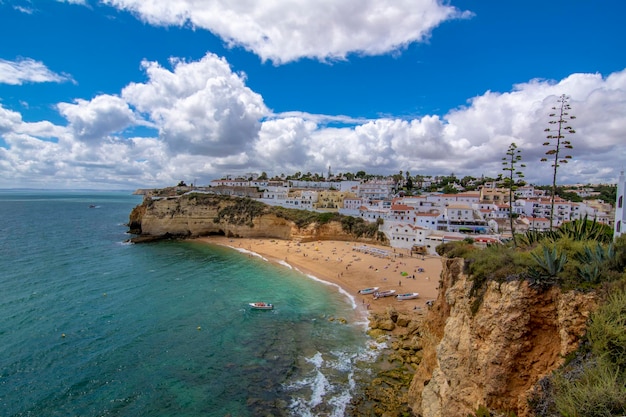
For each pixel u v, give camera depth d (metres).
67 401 27.89
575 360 15.38
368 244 96.12
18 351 34.75
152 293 54.06
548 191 147.38
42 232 113.94
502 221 90.50
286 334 40.81
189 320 44.03
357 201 123.69
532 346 17.36
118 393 29.09
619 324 14.33
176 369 32.88
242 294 55.41
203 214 116.69
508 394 17.44
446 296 24.84
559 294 16.88
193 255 85.94
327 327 43.00
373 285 60.78
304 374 32.34
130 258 79.56
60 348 35.75
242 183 179.88
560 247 20.94
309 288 60.00
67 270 65.69
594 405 12.32
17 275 60.78
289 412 27.19
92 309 46.28
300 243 99.81
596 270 16.70
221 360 34.69
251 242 104.44
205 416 26.72
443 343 22.94
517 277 18.42
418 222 96.31
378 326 42.38
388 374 31.98
